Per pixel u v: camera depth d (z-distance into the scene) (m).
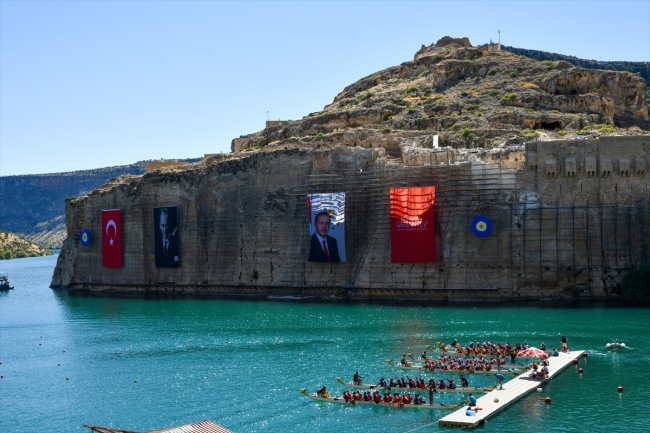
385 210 170.38
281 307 167.12
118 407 99.62
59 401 103.56
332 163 183.12
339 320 146.12
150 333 145.38
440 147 180.38
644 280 149.12
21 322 167.38
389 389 100.81
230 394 102.38
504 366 108.06
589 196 156.50
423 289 162.62
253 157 196.00
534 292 155.75
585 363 109.12
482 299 158.25
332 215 174.25
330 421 90.62
